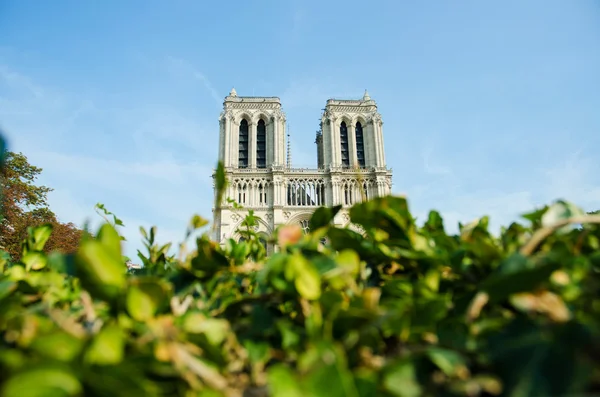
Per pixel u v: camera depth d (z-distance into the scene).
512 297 1.32
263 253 3.16
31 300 1.93
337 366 0.97
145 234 2.86
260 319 1.57
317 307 1.44
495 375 1.11
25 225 35.12
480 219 2.58
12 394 0.87
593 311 1.27
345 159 80.44
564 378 0.98
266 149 78.81
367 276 2.18
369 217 1.94
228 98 80.19
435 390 1.09
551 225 1.59
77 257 1.32
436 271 1.67
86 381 0.94
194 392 1.12
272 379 0.94
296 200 76.00
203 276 2.03
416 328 1.32
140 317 1.33
